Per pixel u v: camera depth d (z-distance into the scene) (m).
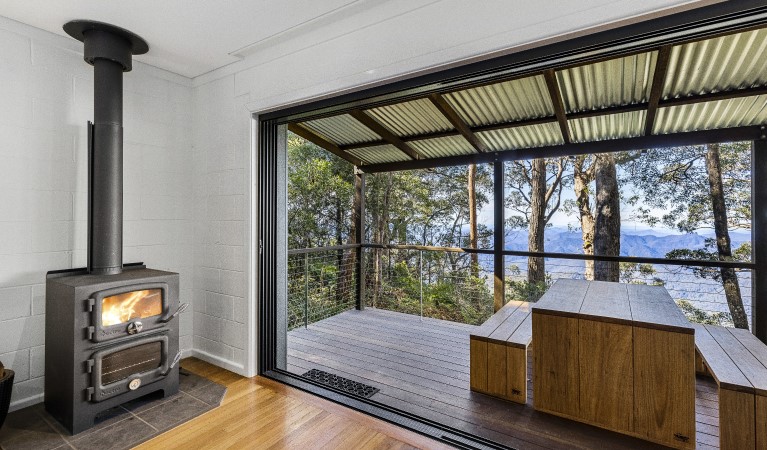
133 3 2.06
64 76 2.50
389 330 4.30
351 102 2.38
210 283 3.12
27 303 2.33
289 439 2.00
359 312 5.16
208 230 3.14
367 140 4.57
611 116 3.26
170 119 3.12
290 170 6.42
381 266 7.59
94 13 2.16
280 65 2.60
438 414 2.35
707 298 5.22
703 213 5.30
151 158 2.99
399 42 2.04
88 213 2.38
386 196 8.00
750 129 3.08
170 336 2.45
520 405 2.46
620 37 1.52
